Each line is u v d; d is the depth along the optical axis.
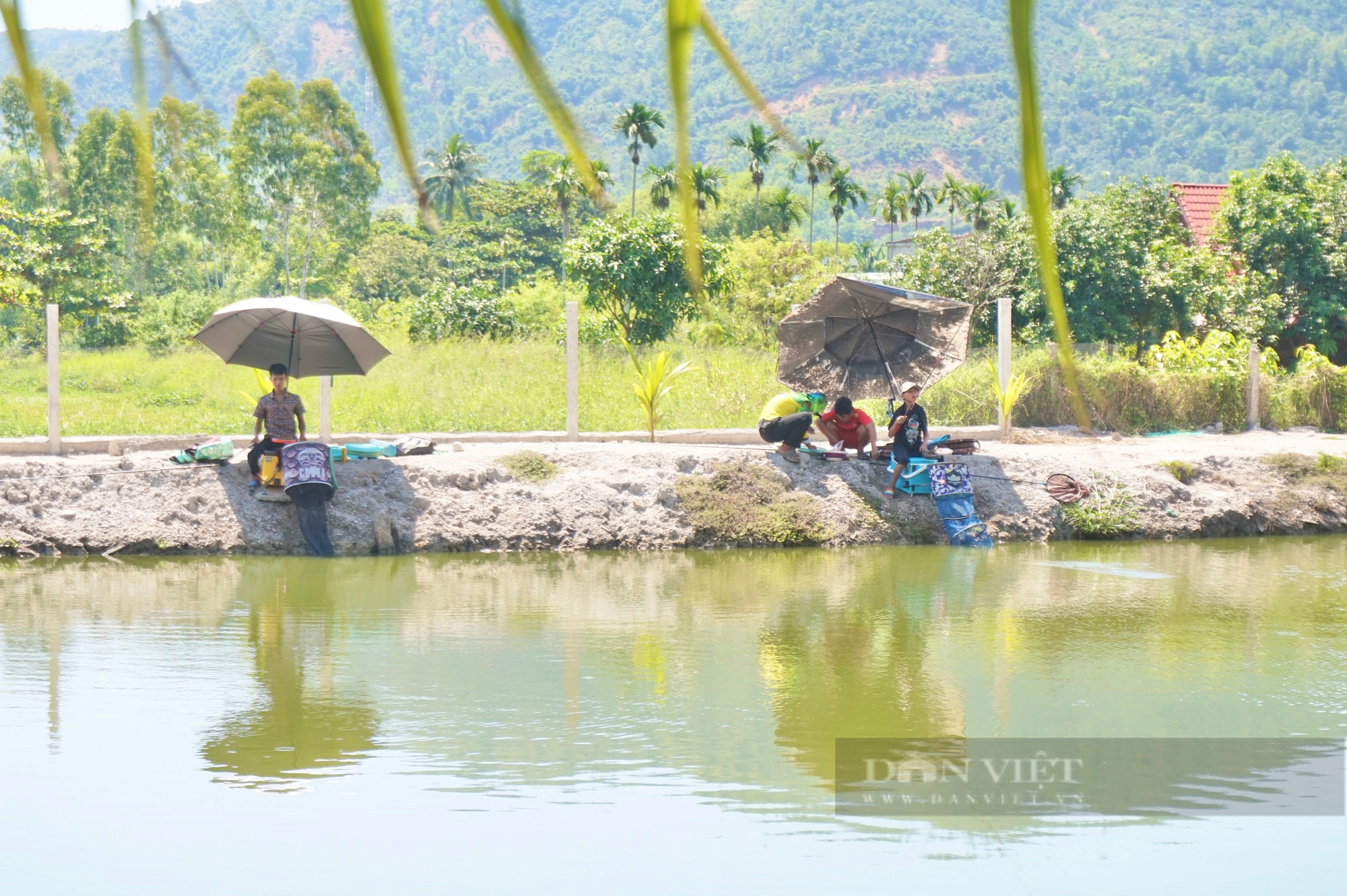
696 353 43.78
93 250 63.91
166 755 12.36
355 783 11.56
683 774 11.87
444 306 60.25
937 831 10.42
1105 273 53.75
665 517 27.48
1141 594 21.75
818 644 17.67
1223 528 29.95
